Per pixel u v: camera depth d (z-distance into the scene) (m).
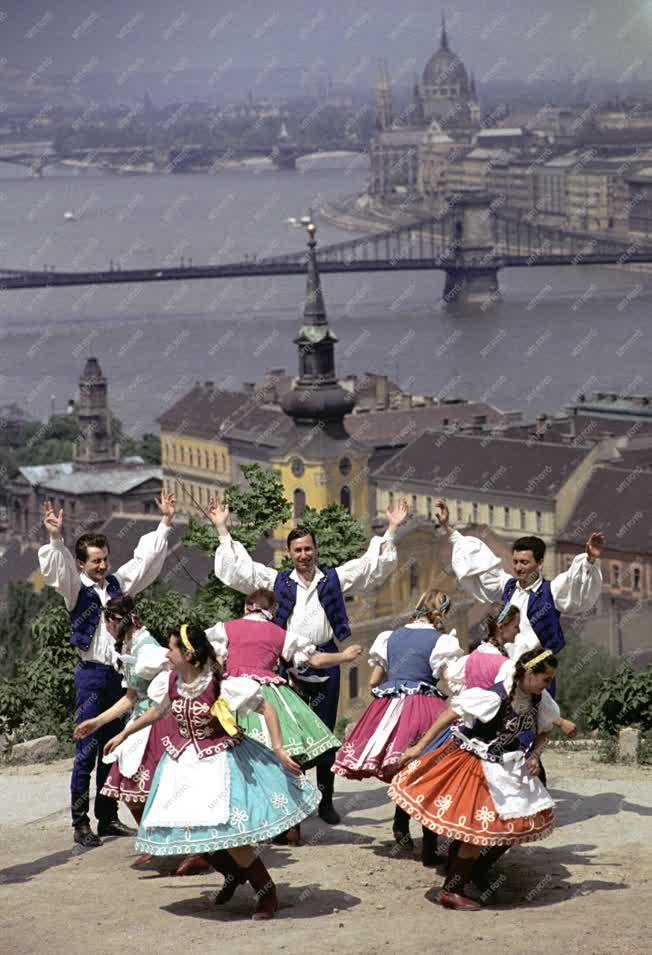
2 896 19.77
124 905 19.17
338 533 33.91
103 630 22.67
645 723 30.70
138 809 21.69
